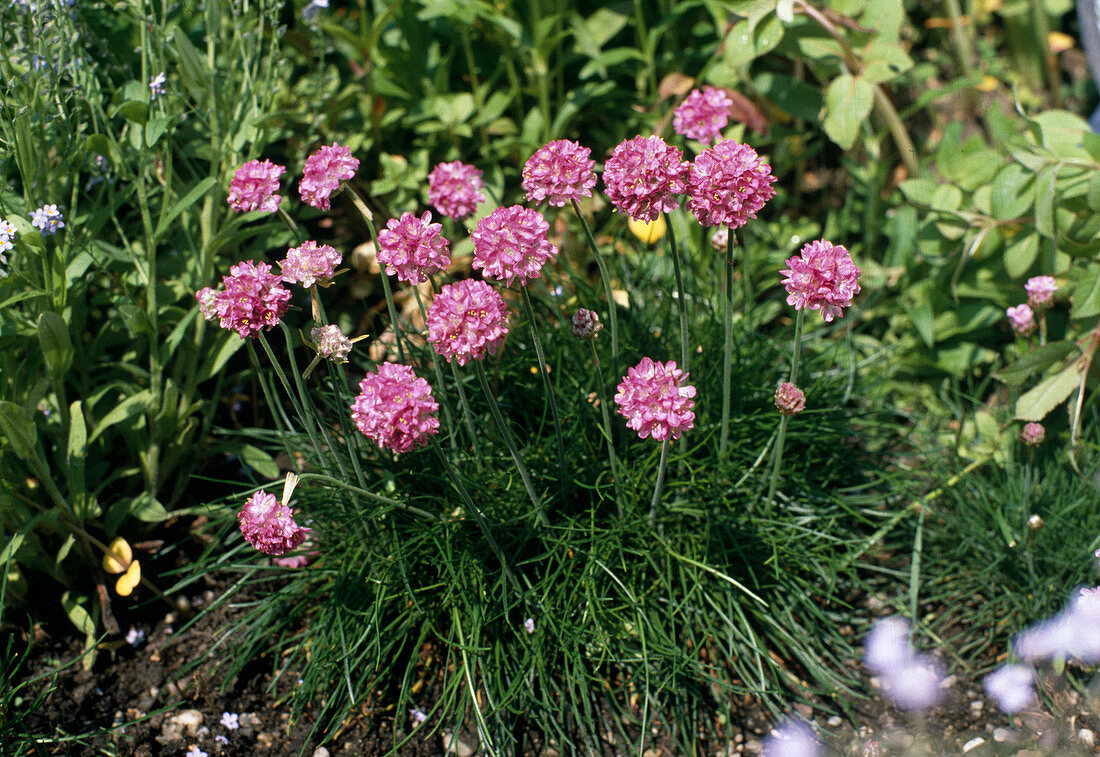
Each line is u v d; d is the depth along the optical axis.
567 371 0.79
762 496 0.79
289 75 0.89
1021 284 0.86
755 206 0.68
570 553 0.75
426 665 0.75
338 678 0.75
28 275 0.75
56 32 0.74
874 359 0.86
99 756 0.73
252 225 0.84
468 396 0.79
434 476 0.75
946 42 1.16
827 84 0.95
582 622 0.74
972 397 0.83
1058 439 0.81
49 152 0.80
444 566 0.75
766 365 0.82
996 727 0.74
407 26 0.92
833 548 0.79
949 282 0.86
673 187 0.68
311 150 0.91
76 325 0.78
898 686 0.75
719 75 0.89
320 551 0.77
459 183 0.75
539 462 0.77
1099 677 0.74
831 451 0.81
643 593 0.74
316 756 0.73
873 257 0.93
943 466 0.81
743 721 0.75
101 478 0.80
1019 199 0.82
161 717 0.74
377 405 0.65
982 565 0.78
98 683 0.75
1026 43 1.13
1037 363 0.79
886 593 0.79
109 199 0.80
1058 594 0.76
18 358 0.79
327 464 0.74
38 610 0.77
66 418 0.77
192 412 0.81
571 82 0.97
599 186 0.93
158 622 0.77
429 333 0.66
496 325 0.66
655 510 0.75
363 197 0.92
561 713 0.73
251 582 0.76
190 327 0.82
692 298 0.82
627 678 0.75
